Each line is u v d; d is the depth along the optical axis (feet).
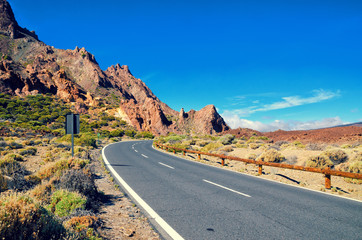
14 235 7.94
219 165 47.80
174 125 331.36
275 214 16.53
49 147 62.18
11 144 60.85
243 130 263.70
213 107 360.69
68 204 14.79
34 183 22.57
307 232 13.29
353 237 12.71
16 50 520.42
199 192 22.99
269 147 78.54
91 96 344.49
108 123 275.18
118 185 25.89
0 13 588.91
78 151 57.72
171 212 16.65
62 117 233.55
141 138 237.04
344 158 42.09
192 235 12.63
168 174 33.86
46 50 553.23
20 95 280.10
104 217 15.38
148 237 12.50
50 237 9.15
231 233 12.94
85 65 543.80
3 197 9.26
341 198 22.13
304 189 25.98
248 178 32.48
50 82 328.70
